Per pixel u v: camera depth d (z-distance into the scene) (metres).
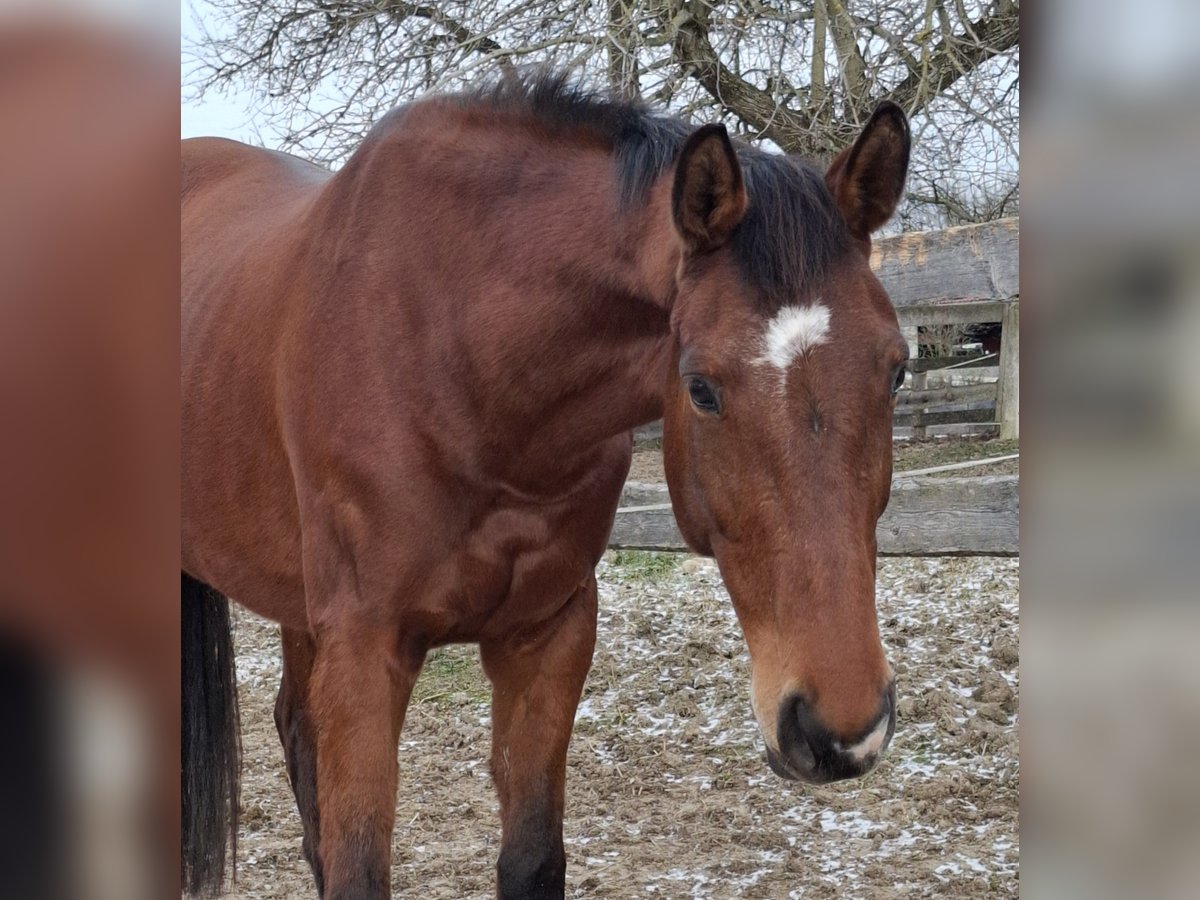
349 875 2.15
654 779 3.75
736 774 3.74
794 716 1.58
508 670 2.47
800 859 3.17
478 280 2.17
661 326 2.07
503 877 2.42
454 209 2.24
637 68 7.19
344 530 2.27
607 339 2.11
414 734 4.32
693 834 3.37
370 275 2.29
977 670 4.17
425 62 7.88
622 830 3.42
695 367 1.70
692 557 5.88
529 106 2.28
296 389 2.37
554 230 2.13
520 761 2.44
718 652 4.64
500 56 7.20
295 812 3.82
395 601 2.24
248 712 4.71
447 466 2.20
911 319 9.11
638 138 2.10
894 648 4.40
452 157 2.28
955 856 3.11
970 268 3.94
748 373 1.64
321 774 2.24
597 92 2.28
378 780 2.21
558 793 2.44
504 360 2.13
